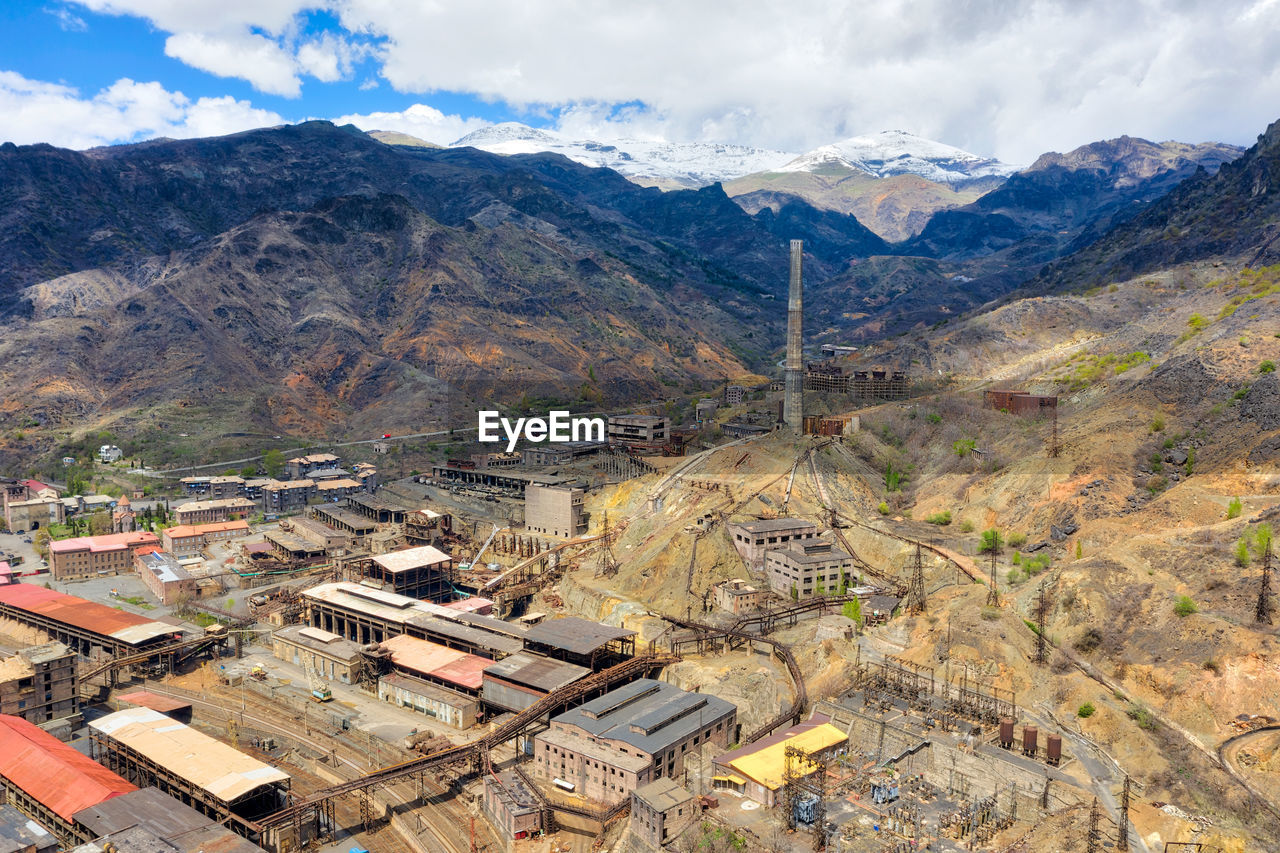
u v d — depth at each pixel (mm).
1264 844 142750
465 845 175625
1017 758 165875
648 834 161625
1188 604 191000
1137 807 153500
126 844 157500
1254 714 168625
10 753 188500
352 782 182875
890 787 161625
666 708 198375
